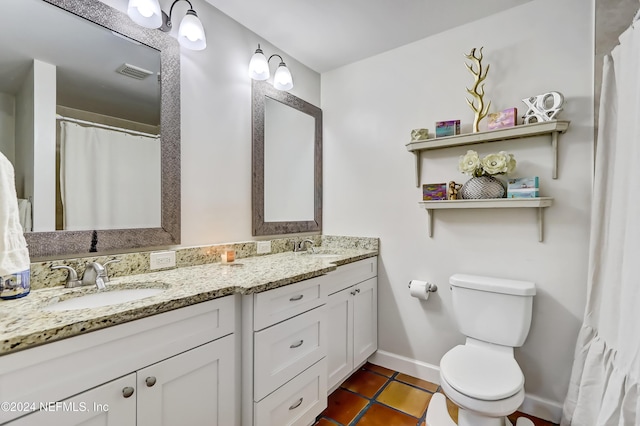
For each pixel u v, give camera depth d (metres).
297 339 1.46
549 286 1.67
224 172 1.86
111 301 1.22
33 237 1.14
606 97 1.42
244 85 1.98
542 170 1.69
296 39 2.12
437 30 2.01
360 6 1.77
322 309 1.62
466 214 1.93
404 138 2.19
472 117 1.92
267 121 2.13
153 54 1.51
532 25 1.73
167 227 1.55
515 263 1.77
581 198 1.59
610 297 1.31
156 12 1.30
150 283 1.30
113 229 1.36
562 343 1.64
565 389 1.62
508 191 1.70
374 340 2.26
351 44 2.18
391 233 2.25
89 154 1.30
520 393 1.27
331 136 2.55
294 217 2.34
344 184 2.48
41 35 1.18
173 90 1.58
